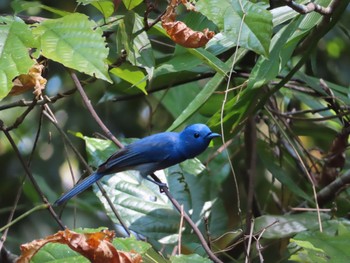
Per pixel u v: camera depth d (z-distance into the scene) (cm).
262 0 788
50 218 1384
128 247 564
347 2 766
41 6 817
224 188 1349
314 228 858
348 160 1108
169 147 831
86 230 557
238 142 1138
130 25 712
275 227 863
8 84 553
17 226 1377
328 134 1098
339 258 642
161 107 1432
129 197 876
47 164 1403
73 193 795
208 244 734
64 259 575
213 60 742
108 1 720
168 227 873
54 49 599
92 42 603
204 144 829
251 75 768
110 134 751
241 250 938
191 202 916
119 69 783
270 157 1001
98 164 861
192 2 684
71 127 1402
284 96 1109
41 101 739
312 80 1016
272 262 997
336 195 957
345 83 1366
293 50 790
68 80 1405
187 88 1048
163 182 924
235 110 802
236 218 1340
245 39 606
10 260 813
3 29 584
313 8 705
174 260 588
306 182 1064
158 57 972
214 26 825
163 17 664
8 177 1440
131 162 823
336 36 1327
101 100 988
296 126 1098
